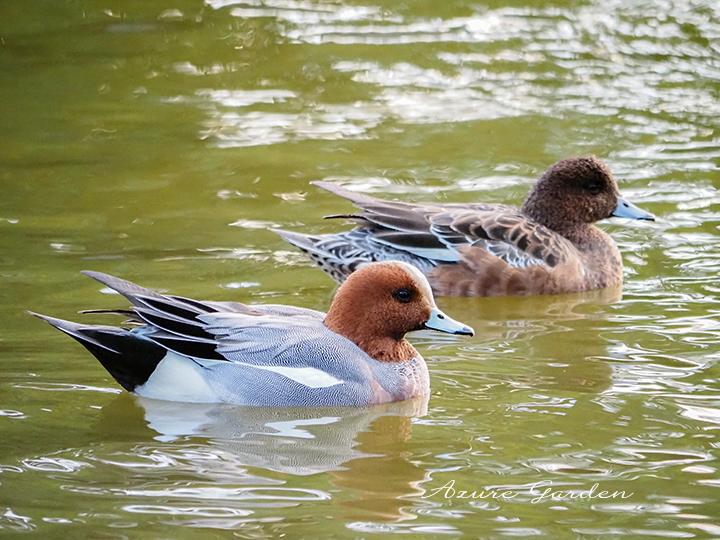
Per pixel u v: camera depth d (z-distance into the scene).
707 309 14.52
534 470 10.38
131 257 15.45
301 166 18.95
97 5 26.52
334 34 24.98
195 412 11.62
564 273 15.49
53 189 17.86
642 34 24.86
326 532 9.26
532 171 18.81
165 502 9.72
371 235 15.47
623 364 12.90
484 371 12.80
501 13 26.05
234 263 15.41
